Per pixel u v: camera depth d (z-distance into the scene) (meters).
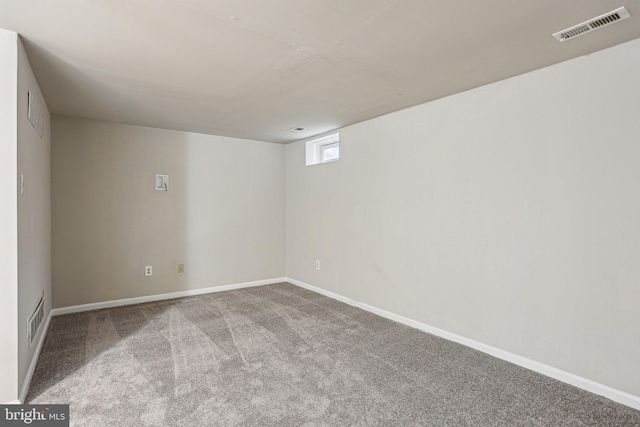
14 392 1.99
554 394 2.20
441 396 2.16
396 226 3.55
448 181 3.07
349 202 4.14
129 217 4.13
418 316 3.34
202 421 1.90
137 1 1.65
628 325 2.09
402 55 2.24
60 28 1.92
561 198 2.37
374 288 3.81
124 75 2.58
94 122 3.91
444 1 1.65
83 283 3.86
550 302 2.43
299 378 2.37
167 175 4.38
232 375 2.41
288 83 2.74
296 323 3.46
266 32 1.95
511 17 1.79
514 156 2.61
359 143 3.98
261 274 5.15
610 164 2.15
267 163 5.18
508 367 2.55
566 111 2.33
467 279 2.93
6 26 1.90
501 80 2.68
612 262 2.15
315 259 4.73
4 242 1.97
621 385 2.12
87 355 2.71
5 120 1.96
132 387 2.24
